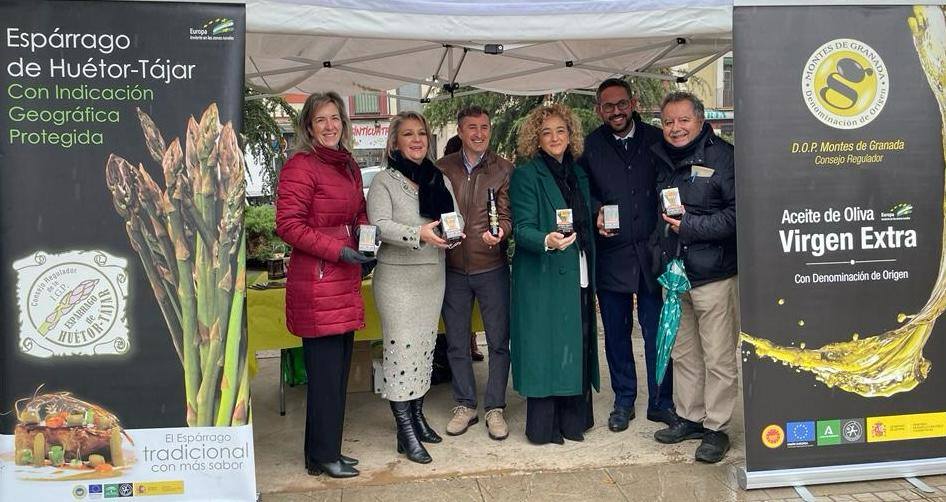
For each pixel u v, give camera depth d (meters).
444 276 3.96
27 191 2.98
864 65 3.39
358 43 5.49
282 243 5.54
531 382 3.95
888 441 3.51
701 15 3.29
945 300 3.49
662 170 3.95
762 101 3.34
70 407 3.05
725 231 3.65
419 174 3.80
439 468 3.82
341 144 3.55
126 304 3.05
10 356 3.01
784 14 3.34
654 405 4.52
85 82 2.98
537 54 6.16
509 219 4.14
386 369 3.91
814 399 3.46
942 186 3.46
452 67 5.88
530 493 3.50
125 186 3.03
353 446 4.17
